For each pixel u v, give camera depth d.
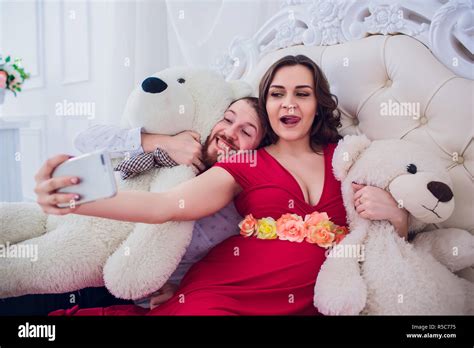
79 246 0.90
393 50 1.02
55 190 0.72
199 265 0.94
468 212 0.93
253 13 1.42
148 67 1.61
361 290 0.79
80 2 2.00
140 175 0.99
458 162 0.96
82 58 2.04
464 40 0.94
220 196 0.93
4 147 1.88
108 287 0.87
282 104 0.97
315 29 1.16
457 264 0.88
